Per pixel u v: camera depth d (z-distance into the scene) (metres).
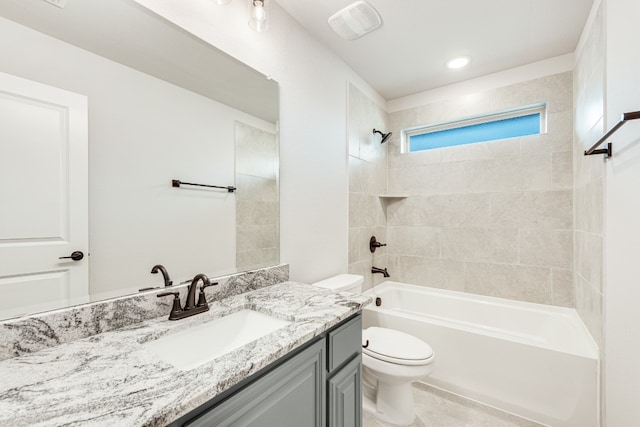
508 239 2.25
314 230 1.79
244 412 0.69
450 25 1.69
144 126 1.00
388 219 2.81
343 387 1.06
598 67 1.44
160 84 1.04
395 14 1.59
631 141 1.11
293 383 0.84
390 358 1.49
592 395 1.40
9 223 0.71
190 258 1.14
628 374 1.16
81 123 0.84
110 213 0.91
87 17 0.86
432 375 1.89
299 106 1.67
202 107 1.18
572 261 2.02
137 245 0.98
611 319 1.25
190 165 1.14
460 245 2.45
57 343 0.76
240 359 0.68
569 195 2.03
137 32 0.98
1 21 0.71
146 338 0.83
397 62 2.12
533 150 2.16
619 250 1.20
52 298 0.79
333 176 1.99
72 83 0.83
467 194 2.43
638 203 1.09
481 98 2.35
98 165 0.88
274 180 1.50
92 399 0.53
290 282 1.50
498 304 2.25
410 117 2.71
